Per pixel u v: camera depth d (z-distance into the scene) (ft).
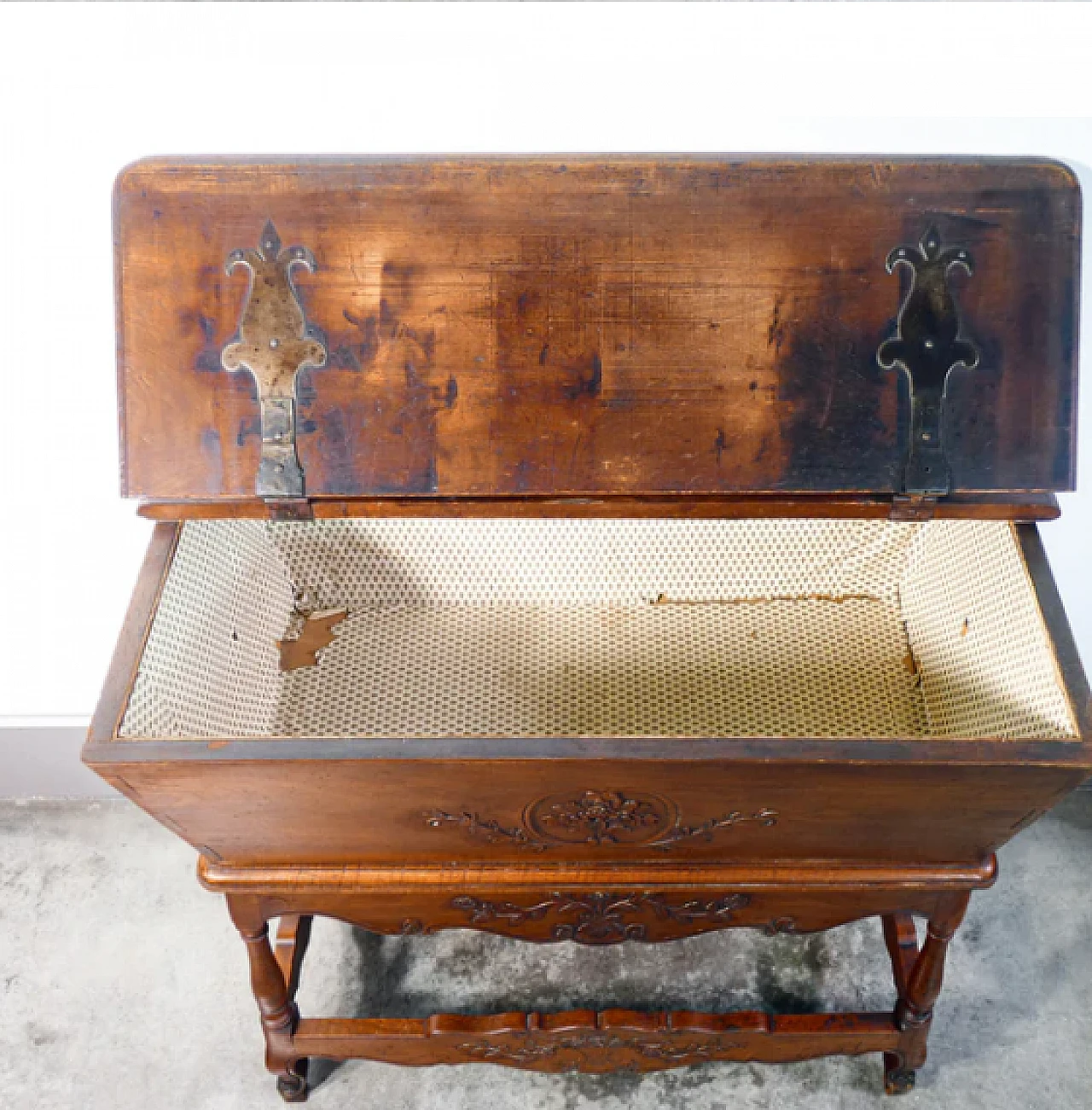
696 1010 6.29
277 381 4.82
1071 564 6.78
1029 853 7.07
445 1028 5.53
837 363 4.83
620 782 4.35
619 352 4.84
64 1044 6.17
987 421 4.85
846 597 6.83
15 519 6.37
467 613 6.77
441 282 4.80
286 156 4.77
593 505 4.97
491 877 4.97
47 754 7.27
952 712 5.80
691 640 6.61
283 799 4.46
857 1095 5.93
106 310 5.77
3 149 5.32
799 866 4.99
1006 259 4.79
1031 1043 6.12
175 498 4.90
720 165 4.76
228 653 5.65
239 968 6.56
